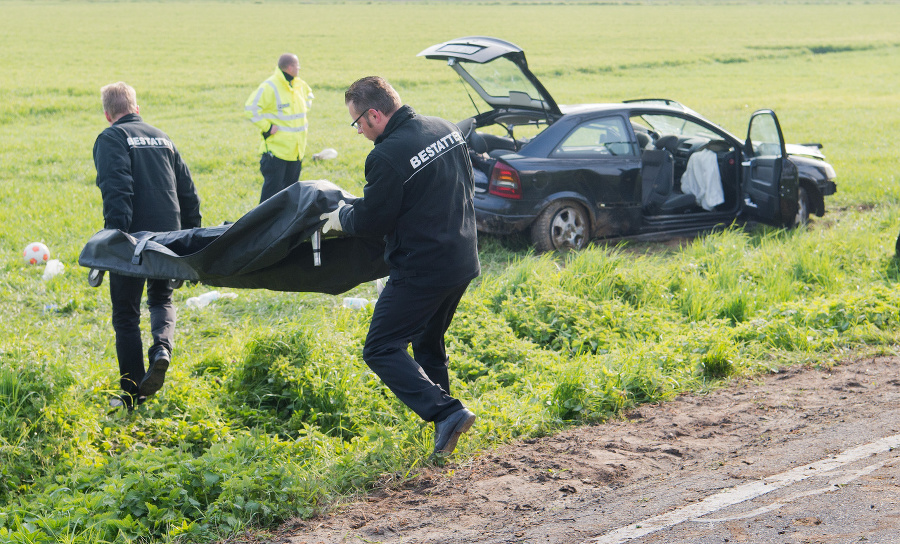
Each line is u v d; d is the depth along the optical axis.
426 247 6.76
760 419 8.47
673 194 17.09
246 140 30.61
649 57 69.81
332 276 8.09
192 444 8.23
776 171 16.19
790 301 12.59
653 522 5.96
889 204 20.23
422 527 6.31
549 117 16.00
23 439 7.50
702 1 177.75
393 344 7.08
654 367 9.68
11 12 116.50
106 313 12.38
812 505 5.91
